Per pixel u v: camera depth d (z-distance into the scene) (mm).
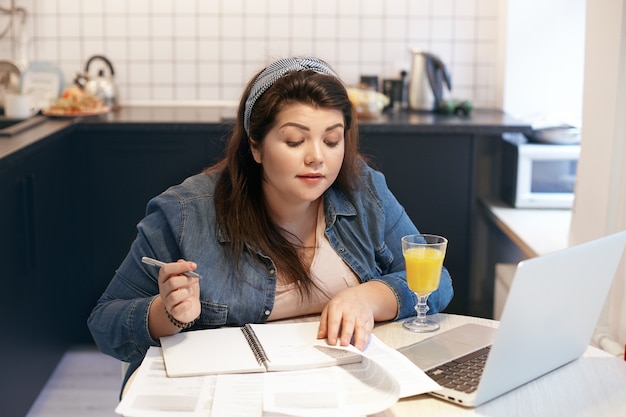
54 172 3203
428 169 3465
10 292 2711
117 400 3113
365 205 1878
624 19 2342
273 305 1734
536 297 1313
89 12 3896
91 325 1721
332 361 1461
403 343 1633
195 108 3891
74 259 3527
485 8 3918
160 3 3898
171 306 1554
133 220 3502
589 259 1396
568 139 3469
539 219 3322
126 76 3961
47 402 3078
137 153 3457
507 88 3834
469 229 3514
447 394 1372
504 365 1345
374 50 3951
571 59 3795
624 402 1390
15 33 3891
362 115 3559
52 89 3824
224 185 1783
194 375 1425
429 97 3781
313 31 3934
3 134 2979
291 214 1772
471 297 4000
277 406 1307
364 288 1727
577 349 1532
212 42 3936
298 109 1607
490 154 3953
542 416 1333
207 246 1726
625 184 2350
